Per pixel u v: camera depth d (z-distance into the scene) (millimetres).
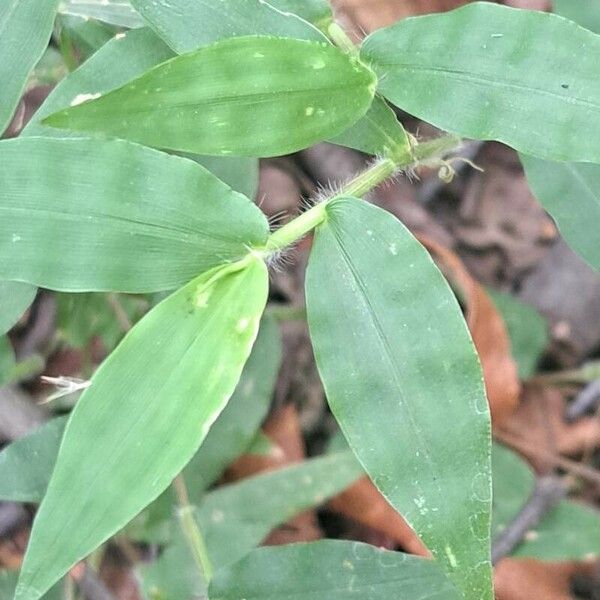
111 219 139
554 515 253
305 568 180
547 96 138
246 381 246
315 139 144
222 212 141
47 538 133
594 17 181
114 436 135
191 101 136
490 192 326
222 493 239
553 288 304
